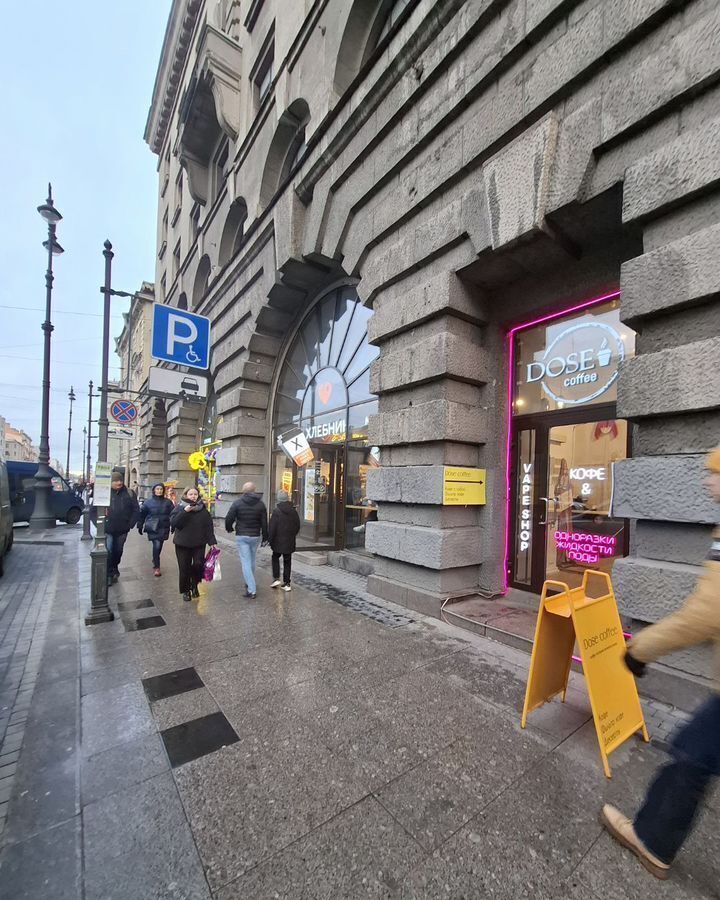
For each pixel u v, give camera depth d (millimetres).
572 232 4469
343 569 8133
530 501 5332
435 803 2271
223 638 4547
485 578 5555
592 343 4773
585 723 2984
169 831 2107
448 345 5234
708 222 3143
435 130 5418
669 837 1829
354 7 7086
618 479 3520
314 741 2793
